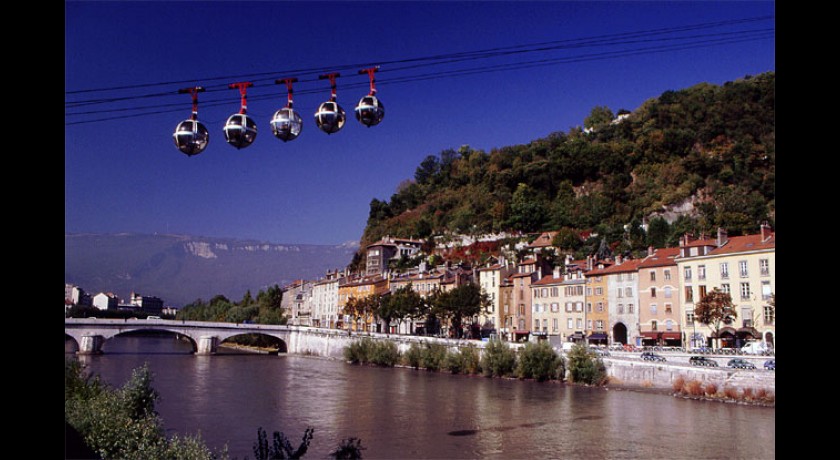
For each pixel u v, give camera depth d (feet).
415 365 328.49
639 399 205.57
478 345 304.50
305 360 394.93
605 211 575.79
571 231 527.81
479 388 242.37
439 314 392.68
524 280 378.12
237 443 146.30
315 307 611.06
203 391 238.07
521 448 141.49
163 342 623.77
